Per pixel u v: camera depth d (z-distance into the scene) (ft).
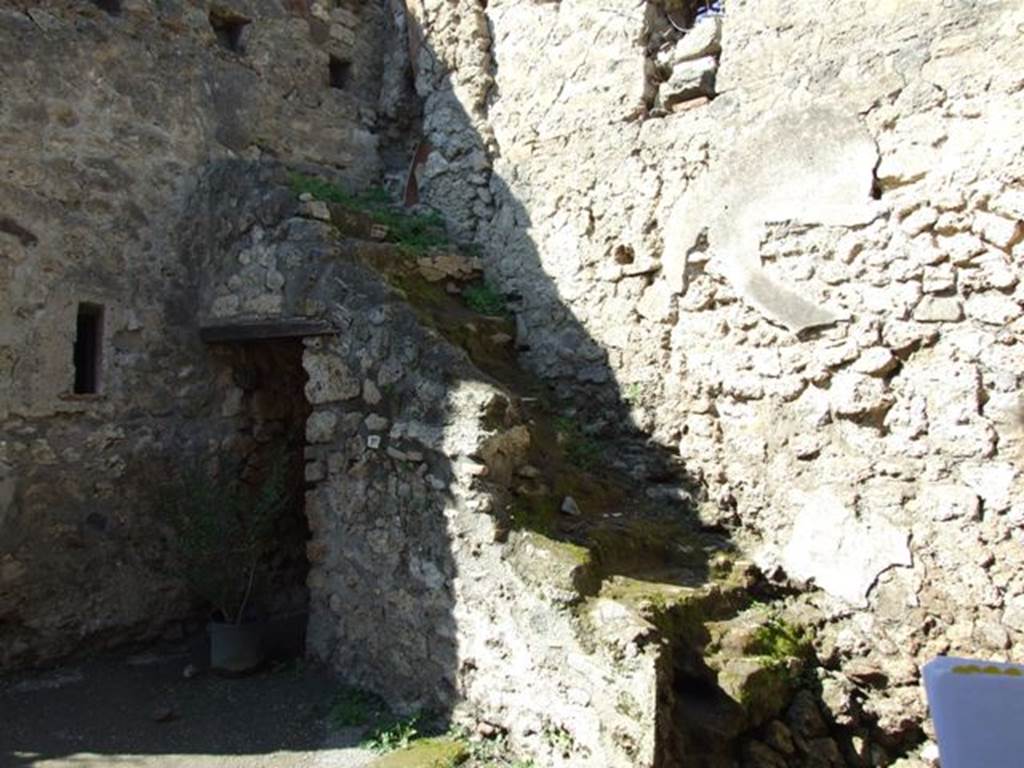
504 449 13.00
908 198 13.39
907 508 13.15
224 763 11.86
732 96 15.48
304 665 14.99
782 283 14.55
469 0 19.62
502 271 18.66
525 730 11.80
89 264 15.79
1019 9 12.59
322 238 15.47
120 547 15.79
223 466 17.30
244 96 19.02
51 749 12.10
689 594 12.63
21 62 15.12
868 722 12.94
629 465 16.19
